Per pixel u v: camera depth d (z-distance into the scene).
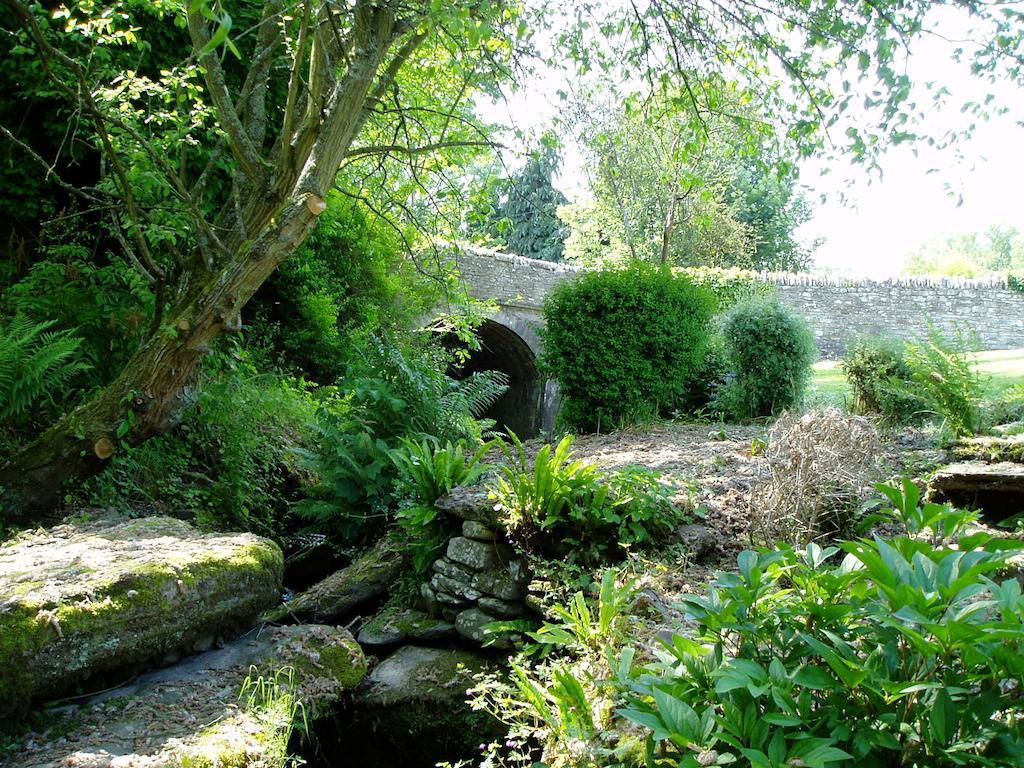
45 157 7.57
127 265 6.27
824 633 1.97
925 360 6.55
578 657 3.26
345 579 4.73
